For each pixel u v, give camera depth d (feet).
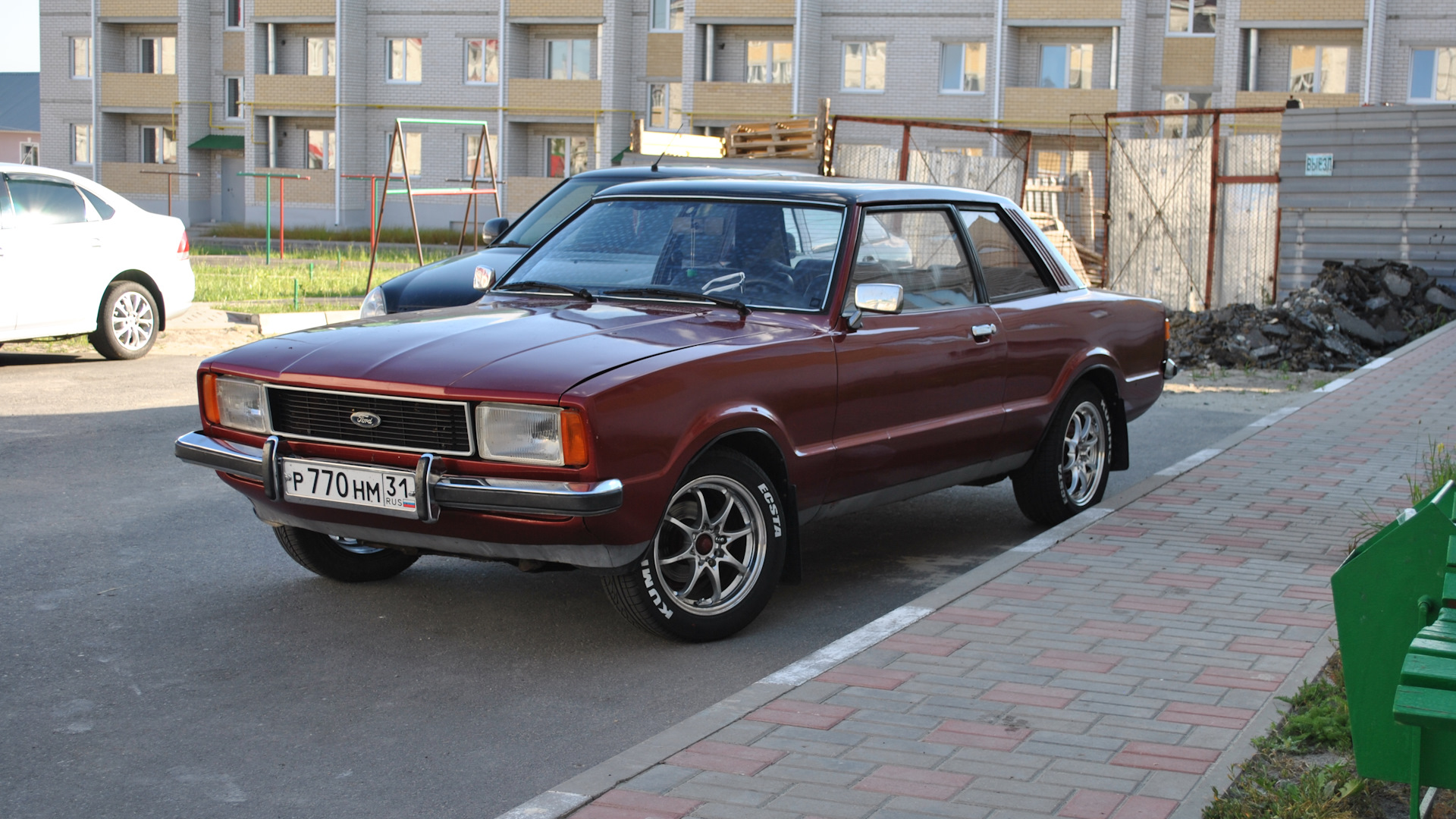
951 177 75.20
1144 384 24.38
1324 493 23.65
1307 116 65.82
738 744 12.41
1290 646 15.21
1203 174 69.26
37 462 27.12
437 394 14.96
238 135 171.83
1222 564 18.81
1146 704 13.42
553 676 15.40
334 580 19.25
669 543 16.44
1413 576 9.98
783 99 143.13
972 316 20.16
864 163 76.28
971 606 16.75
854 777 11.68
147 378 38.70
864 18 141.90
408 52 160.76
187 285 44.34
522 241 33.45
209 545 21.24
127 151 177.37
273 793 12.18
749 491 16.51
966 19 138.10
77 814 11.69
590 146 157.99
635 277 18.58
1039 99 135.95
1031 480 22.34
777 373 16.66
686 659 16.03
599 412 14.53
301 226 163.02
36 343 46.93
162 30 175.11
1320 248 66.28
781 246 18.45
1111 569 18.53
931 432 19.21
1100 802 11.14
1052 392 21.79
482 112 158.40
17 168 39.17
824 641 16.81
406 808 11.90
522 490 14.52
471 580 19.54
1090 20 133.39
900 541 22.50
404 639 16.72
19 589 18.58
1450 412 32.99
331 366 15.78
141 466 27.09
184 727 13.78
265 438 16.40
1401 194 64.03
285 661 15.88
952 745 12.37
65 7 177.78
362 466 15.43
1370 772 10.32
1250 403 39.60
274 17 162.30
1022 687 13.88
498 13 155.84
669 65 152.35
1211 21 132.26
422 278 32.55
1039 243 22.63
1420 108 63.10
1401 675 9.63
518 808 11.06
